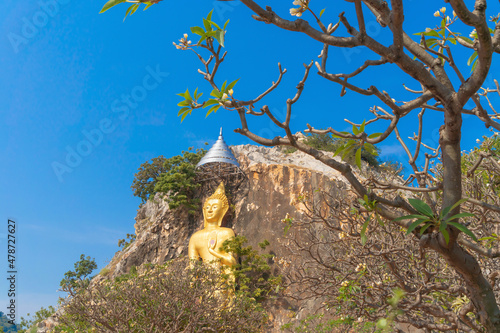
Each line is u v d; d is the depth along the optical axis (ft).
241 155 127.34
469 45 12.24
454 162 10.39
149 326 47.55
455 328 17.16
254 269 98.27
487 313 11.50
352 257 23.34
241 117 11.39
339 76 10.96
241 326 56.24
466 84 9.63
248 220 113.60
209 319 51.16
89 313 47.83
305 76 11.33
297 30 9.59
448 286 17.88
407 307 19.07
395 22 9.19
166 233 119.03
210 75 11.38
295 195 109.91
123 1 8.67
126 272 113.09
